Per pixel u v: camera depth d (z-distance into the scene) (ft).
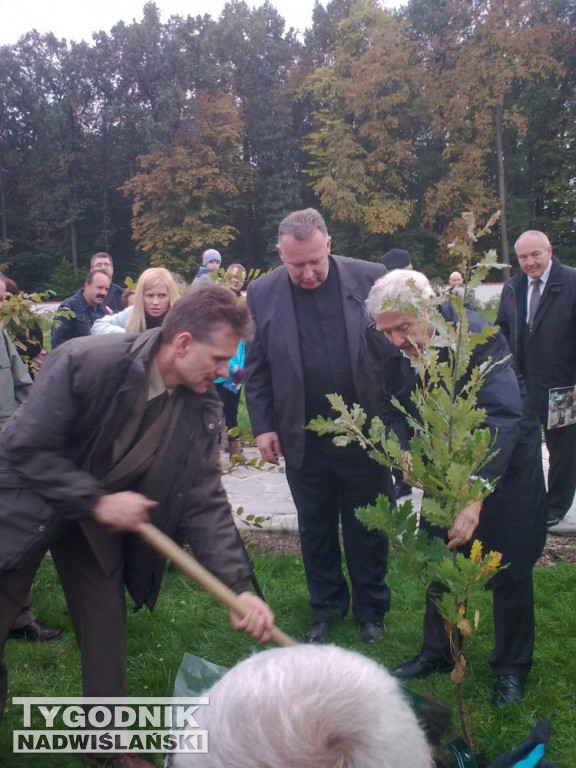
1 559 7.86
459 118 122.72
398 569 7.45
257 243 166.09
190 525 8.48
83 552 8.56
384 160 137.18
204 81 161.68
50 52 175.01
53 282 151.94
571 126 132.57
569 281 16.25
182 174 145.48
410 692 5.82
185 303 7.54
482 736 9.66
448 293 6.88
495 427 9.14
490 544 9.85
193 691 6.99
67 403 7.70
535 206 141.79
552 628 12.30
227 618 12.94
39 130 169.99
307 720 2.87
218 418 8.36
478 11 122.83
